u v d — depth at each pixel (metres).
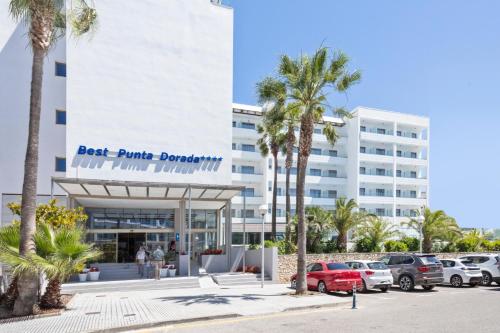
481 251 37.81
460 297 19.31
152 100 29.22
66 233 14.21
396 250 34.47
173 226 32.12
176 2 30.78
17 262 12.39
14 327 11.68
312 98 20.28
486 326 12.12
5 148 26.78
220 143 31.02
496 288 23.59
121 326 11.76
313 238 30.78
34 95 14.13
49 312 13.62
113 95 28.11
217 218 34.69
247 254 28.52
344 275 20.08
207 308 14.98
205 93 31.00
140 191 25.83
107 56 28.22
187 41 30.84
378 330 11.60
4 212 26.22
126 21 29.08
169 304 16.00
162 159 29.00
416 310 15.22
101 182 22.47
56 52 28.52
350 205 32.28
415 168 65.81
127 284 21.77
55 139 27.83
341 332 11.35
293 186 56.22
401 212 63.25
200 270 27.06
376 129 62.69
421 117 64.62
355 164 59.84
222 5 32.41
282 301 16.98
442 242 37.56
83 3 16.75
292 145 35.34
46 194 27.22
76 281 22.64
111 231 30.28
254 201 53.38
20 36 27.58
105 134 27.58
